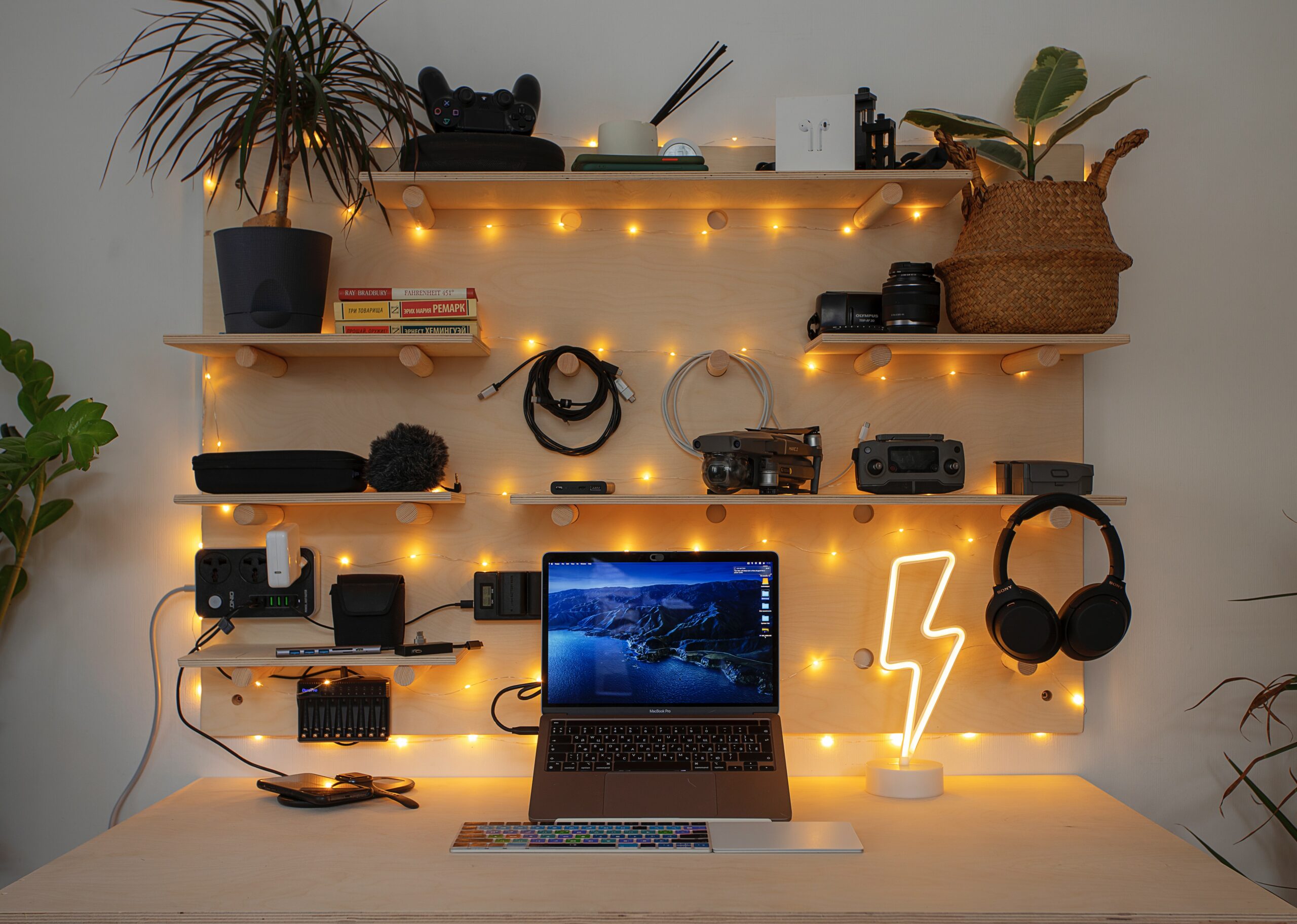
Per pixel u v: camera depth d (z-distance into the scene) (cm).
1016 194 163
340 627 172
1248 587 183
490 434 181
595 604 164
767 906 119
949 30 185
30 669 182
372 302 166
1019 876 129
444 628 179
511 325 182
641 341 182
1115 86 185
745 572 165
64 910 119
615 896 122
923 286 165
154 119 161
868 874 129
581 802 148
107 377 184
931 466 163
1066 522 157
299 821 152
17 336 183
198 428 183
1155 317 185
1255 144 185
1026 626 159
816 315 177
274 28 163
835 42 185
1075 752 182
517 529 180
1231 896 123
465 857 135
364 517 180
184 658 164
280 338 161
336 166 182
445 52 185
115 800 181
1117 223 185
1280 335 185
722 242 183
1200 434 184
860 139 168
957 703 179
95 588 183
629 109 185
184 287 184
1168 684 182
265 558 176
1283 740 182
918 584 181
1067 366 182
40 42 185
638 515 180
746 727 159
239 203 181
